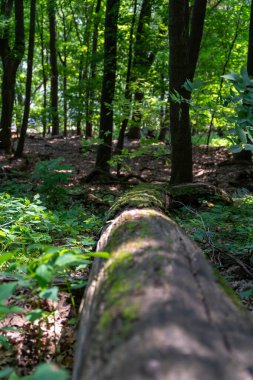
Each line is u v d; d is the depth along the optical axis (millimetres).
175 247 2375
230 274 4336
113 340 1462
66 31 27438
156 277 1811
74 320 2854
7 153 17125
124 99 10383
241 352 1339
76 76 22750
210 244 4770
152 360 1210
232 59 17906
